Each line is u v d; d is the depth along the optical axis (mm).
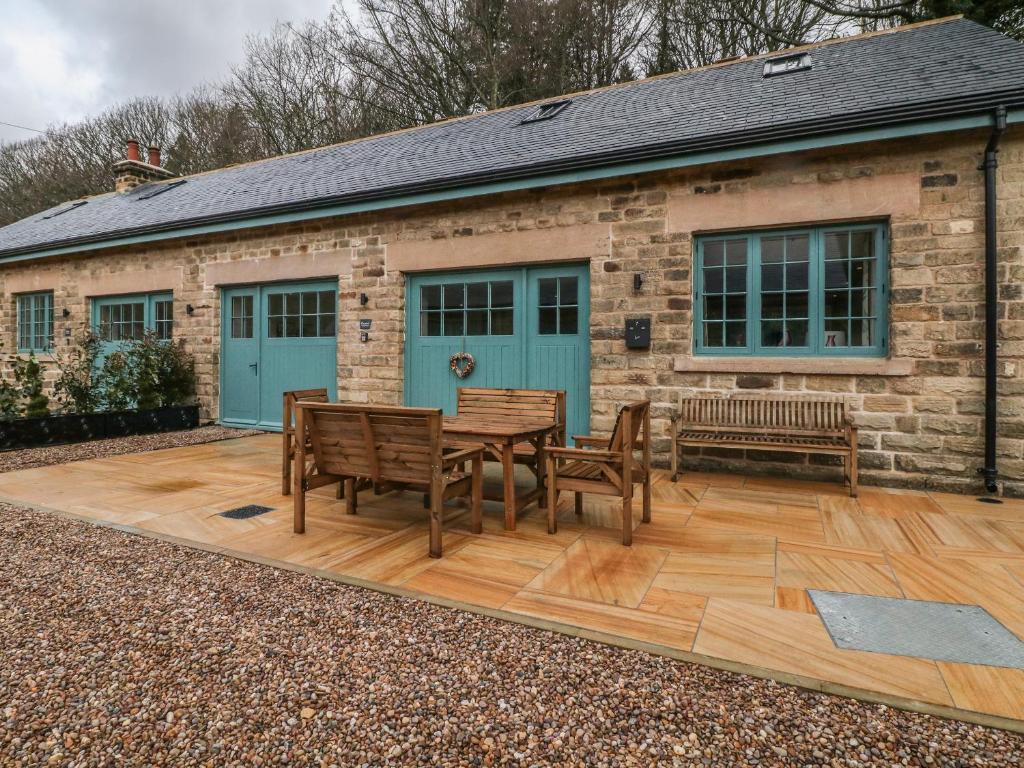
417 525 3791
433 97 16562
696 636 2283
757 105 5773
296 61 19094
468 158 7074
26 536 3533
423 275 7031
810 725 1730
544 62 16219
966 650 2174
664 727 1724
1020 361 4539
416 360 7090
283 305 8094
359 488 4137
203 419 8609
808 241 5234
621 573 2961
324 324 7781
